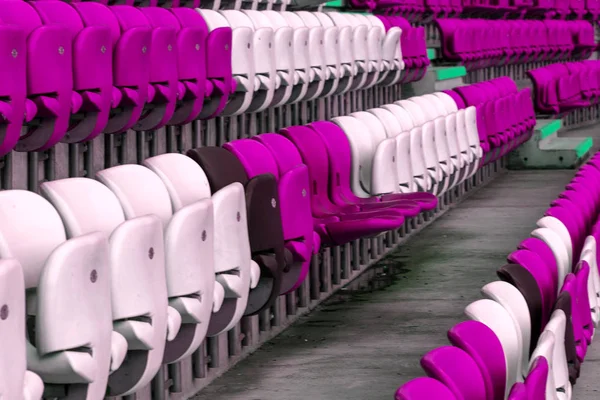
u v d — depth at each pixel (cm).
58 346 236
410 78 833
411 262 659
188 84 411
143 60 363
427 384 233
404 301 557
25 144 307
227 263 350
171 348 324
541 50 1331
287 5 684
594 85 1360
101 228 300
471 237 732
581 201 573
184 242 309
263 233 389
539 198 890
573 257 507
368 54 679
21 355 213
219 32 439
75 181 302
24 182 325
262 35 494
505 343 324
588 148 1138
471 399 264
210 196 389
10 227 258
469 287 584
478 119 811
